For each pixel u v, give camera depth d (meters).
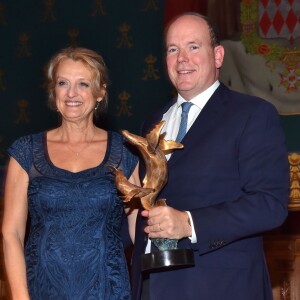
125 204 3.68
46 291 3.43
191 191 3.34
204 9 6.60
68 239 3.46
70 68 3.55
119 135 3.71
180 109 3.63
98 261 3.47
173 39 3.52
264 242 6.26
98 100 3.65
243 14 6.56
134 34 6.89
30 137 3.65
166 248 3.25
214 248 3.25
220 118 3.42
